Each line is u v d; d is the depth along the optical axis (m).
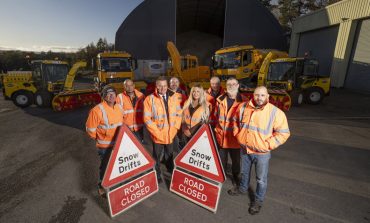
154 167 3.41
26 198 3.44
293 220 2.91
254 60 11.56
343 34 16.08
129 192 3.10
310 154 5.07
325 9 17.91
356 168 4.39
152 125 3.44
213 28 28.39
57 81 11.67
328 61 18.20
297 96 10.32
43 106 10.88
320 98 10.89
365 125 7.43
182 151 3.32
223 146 3.40
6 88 10.93
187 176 3.30
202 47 25.22
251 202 3.29
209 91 4.01
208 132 3.03
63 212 3.09
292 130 6.87
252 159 2.96
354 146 5.56
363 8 14.30
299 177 4.04
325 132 6.69
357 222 2.88
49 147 5.62
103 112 3.10
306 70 10.91
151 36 17.34
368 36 14.51
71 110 10.16
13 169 4.42
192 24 29.55
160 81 3.35
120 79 11.16
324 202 3.29
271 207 3.17
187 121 3.72
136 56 17.61
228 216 2.99
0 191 3.64
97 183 3.87
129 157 3.10
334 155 5.02
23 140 6.15
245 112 2.88
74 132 6.86
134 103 4.82
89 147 5.60
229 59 11.63
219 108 3.40
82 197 3.45
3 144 5.85
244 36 17.36
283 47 17.61
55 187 3.74
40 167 4.50
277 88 10.63
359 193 3.53
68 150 5.40
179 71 12.72
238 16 17.00
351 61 15.91
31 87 11.25
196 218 2.95
